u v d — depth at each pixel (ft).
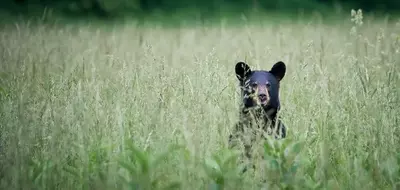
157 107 38.09
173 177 32.24
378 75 48.73
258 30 100.83
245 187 31.45
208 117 36.27
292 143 32.81
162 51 69.41
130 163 32.58
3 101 44.01
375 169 33.32
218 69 41.86
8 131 36.29
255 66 51.80
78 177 32.35
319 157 34.50
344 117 38.75
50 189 32.12
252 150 33.81
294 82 44.29
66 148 34.55
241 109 37.99
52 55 61.16
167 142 34.96
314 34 78.28
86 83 42.70
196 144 32.24
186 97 39.17
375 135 36.19
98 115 37.45
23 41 63.16
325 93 40.45
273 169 31.78
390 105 39.40
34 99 40.65
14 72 50.83
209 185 30.40
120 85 42.45
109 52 60.54
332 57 58.75
